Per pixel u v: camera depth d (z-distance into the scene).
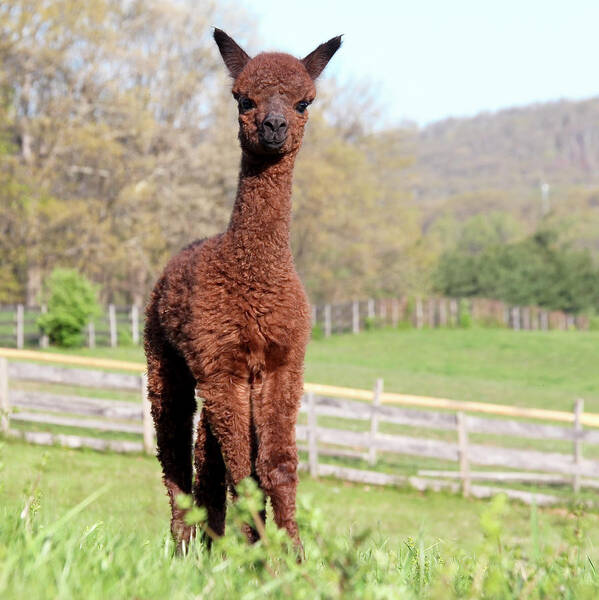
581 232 86.50
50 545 2.68
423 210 120.12
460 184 162.62
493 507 2.35
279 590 2.58
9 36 33.94
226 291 4.31
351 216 46.91
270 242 4.33
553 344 39.03
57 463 11.66
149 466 12.34
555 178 165.88
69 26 35.56
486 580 2.54
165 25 41.34
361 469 13.30
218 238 4.63
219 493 4.73
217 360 4.33
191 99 42.12
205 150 39.19
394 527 9.66
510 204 117.88
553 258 62.81
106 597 2.37
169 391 5.12
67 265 38.00
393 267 52.31
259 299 4.29
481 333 43.09
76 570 2.52
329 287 49.44
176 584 2.62
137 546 3.32
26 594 2.24
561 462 12.59
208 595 2.55
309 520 2.40
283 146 4.35
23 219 35.72
